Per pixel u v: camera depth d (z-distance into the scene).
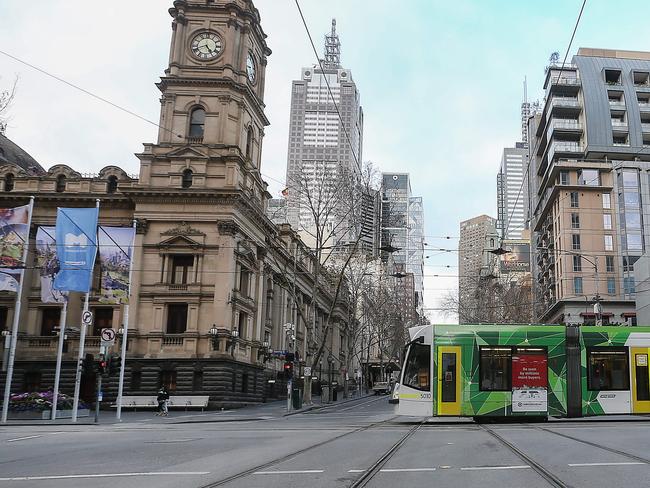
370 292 74.56
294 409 42.41
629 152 88.88
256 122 53.41
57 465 12.54
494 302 78.31
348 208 48.56
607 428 20.22
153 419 33.06
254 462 12.46
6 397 30.34
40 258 32.44
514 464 11.83
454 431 19.97
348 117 134.38
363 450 14.50
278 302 62.19
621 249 84.44
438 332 24.78
